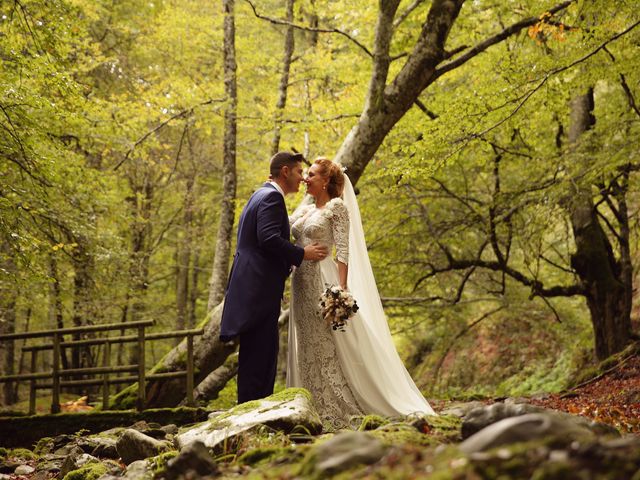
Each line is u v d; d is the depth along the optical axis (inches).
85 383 285.0
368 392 202.5
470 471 68.5
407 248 524.1
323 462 86.7
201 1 571.5
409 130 436.8
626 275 468.1
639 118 405.7
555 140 512.7
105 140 411.8
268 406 160.4
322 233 206.8
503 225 481.4
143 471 141.6
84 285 490.0
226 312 201.6
